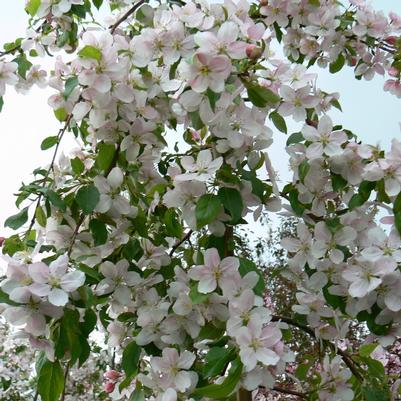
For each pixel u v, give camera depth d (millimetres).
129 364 1170
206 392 1038
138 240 1214
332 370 1180
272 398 1618
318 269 1157
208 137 1180
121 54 1172
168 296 1188
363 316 1138
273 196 1166
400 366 1754
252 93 1125
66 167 1216
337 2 1396
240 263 1108
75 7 1279
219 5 1158
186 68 1083
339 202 1266
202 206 1114
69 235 1169
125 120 1198
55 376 1101
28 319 1049
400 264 1132
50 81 1218
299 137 1195
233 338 1078
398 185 1125
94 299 1119
